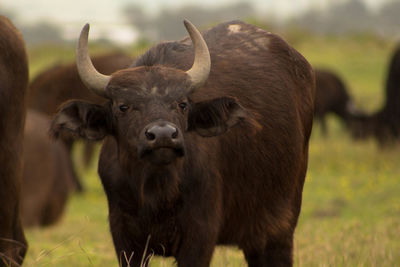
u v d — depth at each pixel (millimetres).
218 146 22078
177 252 21547
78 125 20922
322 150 74625
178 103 19984
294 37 174500
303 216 43875
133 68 20828
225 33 25125
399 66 72375
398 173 59281
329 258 28250
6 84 24203
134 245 21688
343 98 95000
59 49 164500
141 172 20562
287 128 24172
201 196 21156
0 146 24500
